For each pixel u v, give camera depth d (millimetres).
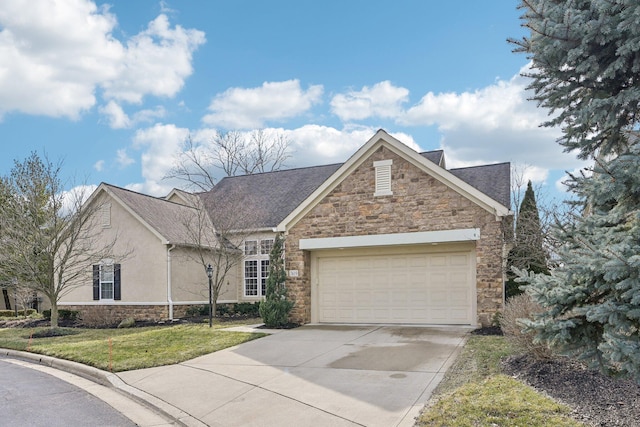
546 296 4945
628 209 4840
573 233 5238
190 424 6477
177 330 14109
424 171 14398
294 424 6133
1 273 17969
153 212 19531
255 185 24078
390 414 6191
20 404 7641
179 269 18781
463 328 13453
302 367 9141
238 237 21125
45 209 17000
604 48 5379
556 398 6148
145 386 8430
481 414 5684
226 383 8297
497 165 18078
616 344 4164
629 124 5582
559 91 5930
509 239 15195
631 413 5352
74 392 8438
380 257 15445
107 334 15078
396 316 15062
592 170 4812
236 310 19875
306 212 15875
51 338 14594
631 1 4734
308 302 15984
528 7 5715
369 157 15156
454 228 13883
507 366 8039
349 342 11648
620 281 4492
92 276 19016
